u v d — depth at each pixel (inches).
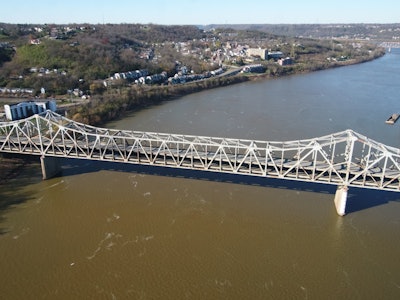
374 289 1900.8
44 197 2819.9
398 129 4453.7
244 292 1887.3
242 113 5211.6
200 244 2255.2
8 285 1941.4
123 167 3351.4
